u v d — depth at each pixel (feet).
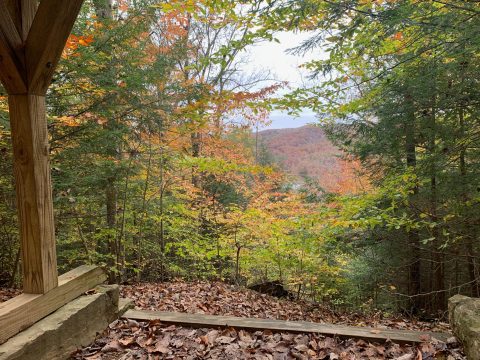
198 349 9.18
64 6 7.22
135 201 25.16
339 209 20.53
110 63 18.71
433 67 15.07
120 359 8.49
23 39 7.43
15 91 7.57
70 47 15.51
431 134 19.42
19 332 7.36
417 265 26.07
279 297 24.47
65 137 18.47
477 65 15.53
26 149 7.73
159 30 25.03
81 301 9.27
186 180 28.53
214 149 31.30
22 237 8.04
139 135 21.83
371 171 26.53
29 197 7.89
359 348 9.57
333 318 17.89
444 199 19.24
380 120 20.97
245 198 34.88
